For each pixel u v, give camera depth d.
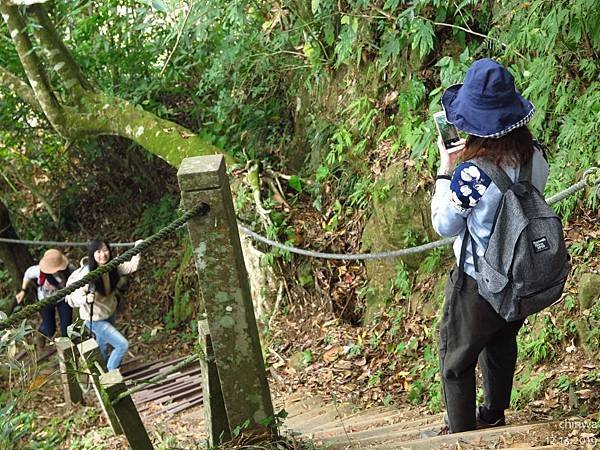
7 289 12.50
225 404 3.46
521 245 2.82
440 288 6.61
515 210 2.82
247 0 8.54
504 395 3.57
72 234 13.45
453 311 3.20
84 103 9.63
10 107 11.04
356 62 8.20
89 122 9.62
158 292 11.27
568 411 3.94
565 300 4.86
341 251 8.02
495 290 2.90
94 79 10.58
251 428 3.48
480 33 6.89
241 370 3.39
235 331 3.33
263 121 9.98
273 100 10.07
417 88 7.16
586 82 5.55
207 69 10.16
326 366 6.89
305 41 8.82
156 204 12.63
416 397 5.71
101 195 13.39
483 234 2.91
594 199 5.02
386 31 7.43
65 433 7.08
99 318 7.51
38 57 9.58
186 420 6.98
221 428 3.78
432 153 6.55
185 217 3.13
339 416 5.27
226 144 10.03
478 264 2.96
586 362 4.48
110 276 7.43
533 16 5.34
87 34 10.24
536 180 3.01
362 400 6.11
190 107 11.23
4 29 10.37
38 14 8.98
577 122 5.32
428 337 6.41
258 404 3.44
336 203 8.23
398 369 6.39
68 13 9.80
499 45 6.25
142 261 11.77
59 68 9.27
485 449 3.16
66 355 6.56
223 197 3.14
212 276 3.25
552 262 2.83
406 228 7.09
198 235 3.20
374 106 7.92
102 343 7.66
